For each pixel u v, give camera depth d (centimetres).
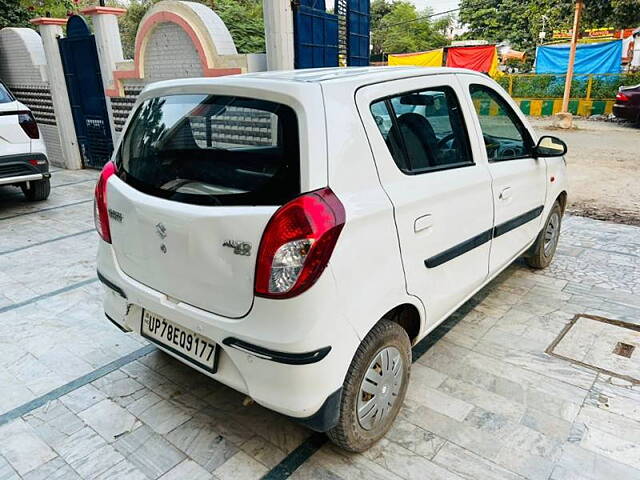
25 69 944
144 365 305
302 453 234
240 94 207
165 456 233
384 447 236
